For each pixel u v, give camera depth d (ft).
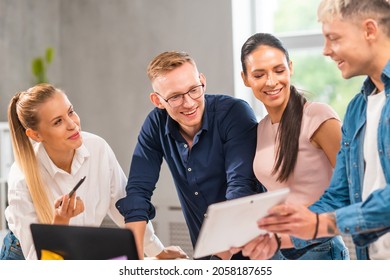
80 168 11.56
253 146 10.79
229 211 7.06
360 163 8.49
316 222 7.85
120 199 11.41
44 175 11.44
